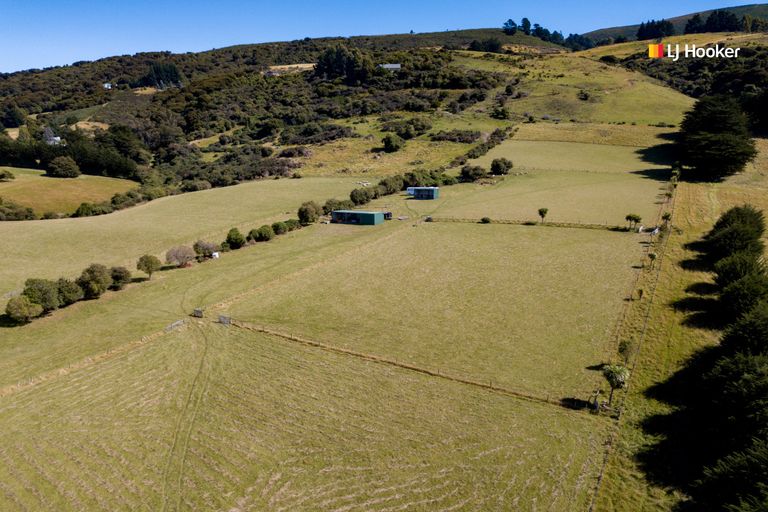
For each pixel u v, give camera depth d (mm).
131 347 45906
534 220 80750
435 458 30375
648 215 79312
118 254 73562
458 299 53594
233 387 39031
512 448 30875
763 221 63438
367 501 27344
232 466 30453
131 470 30422
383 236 77500
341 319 50281
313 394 37656
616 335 43719
